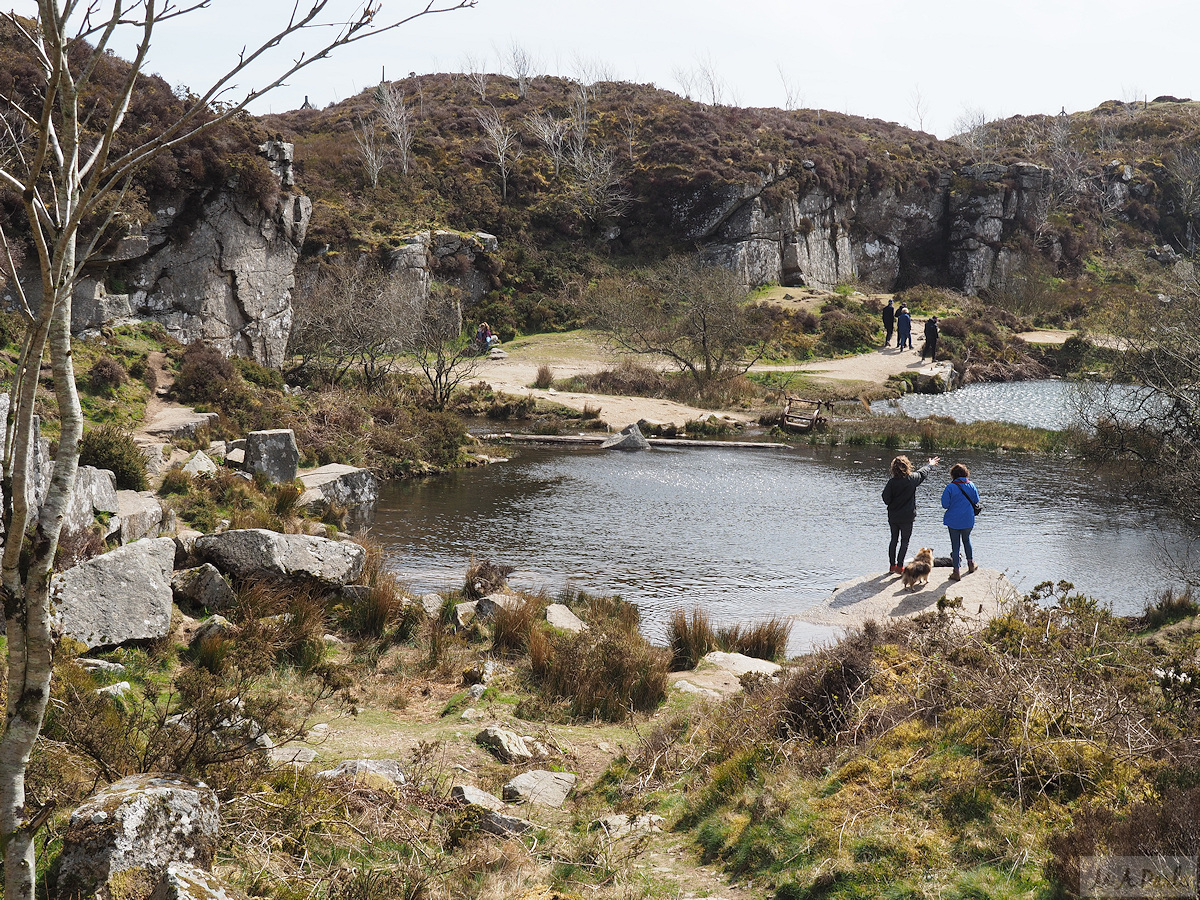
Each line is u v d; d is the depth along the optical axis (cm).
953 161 6178
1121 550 1424
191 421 1691
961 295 5650
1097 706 482
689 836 486
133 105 2175
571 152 5547
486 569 1155
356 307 2683
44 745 439
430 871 427
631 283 4719
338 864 423
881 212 5938
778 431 2744
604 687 796
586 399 3023
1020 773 427
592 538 1484
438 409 2738
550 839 488
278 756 560
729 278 3569
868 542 1486
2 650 532
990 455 2394
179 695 641
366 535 1387
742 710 636
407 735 664
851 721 543
